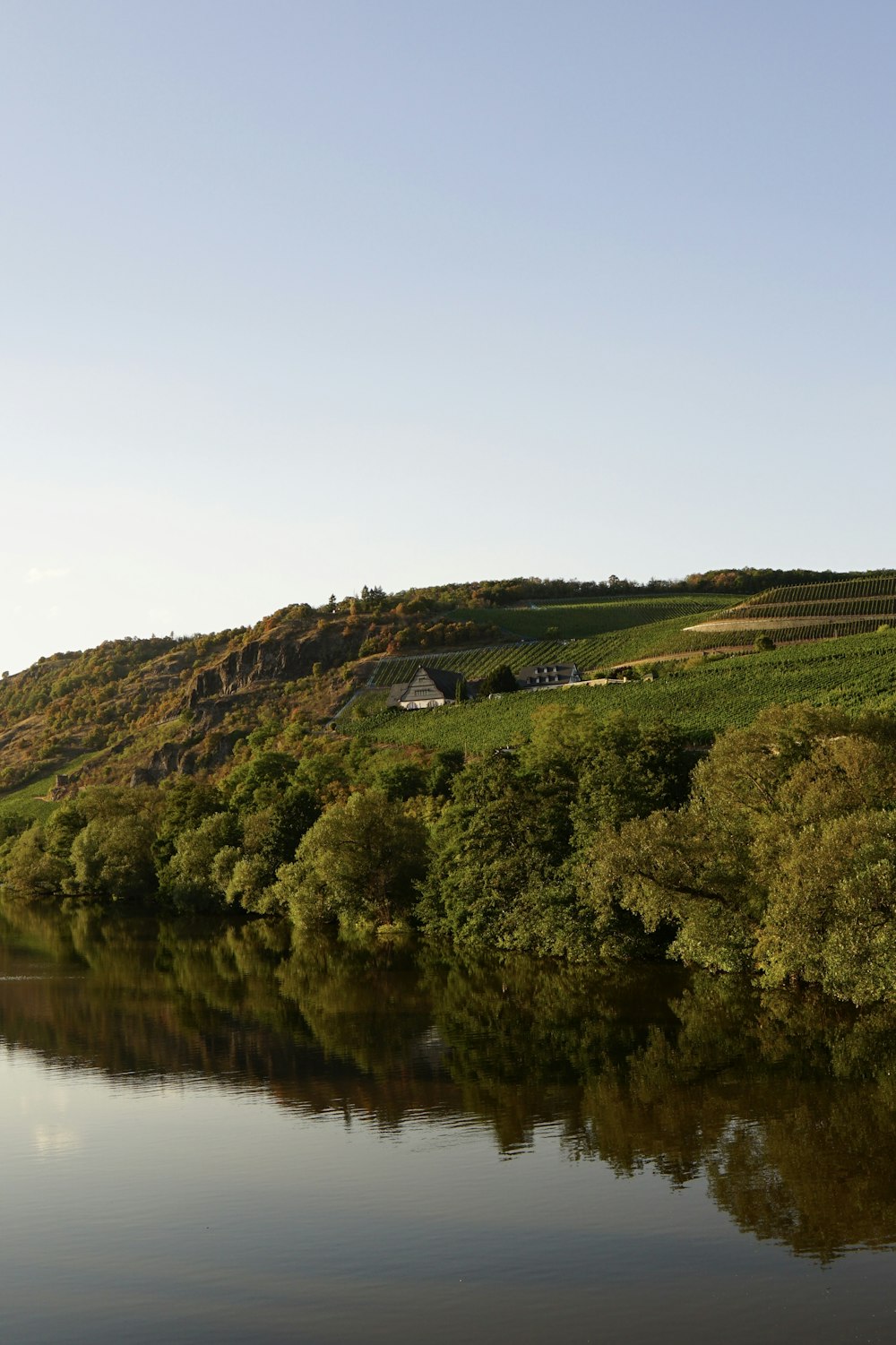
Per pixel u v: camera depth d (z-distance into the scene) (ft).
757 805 231.71
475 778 303.89
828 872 189.57
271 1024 210.59
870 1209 115.65
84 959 303.89
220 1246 111.65
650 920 225.56
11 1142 144.15
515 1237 111.55
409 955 294.46
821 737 244.63
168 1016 220.43
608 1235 111.45
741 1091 155.53
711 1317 95.09
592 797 263.90
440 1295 100.37
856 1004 200.44
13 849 547.49
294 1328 95.14
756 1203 118.11
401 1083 166.09
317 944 322.55
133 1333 94.89
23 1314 98.68
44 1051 191.72
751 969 229.86
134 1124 150.61
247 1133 145.79
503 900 282.77
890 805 211.41
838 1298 97.71
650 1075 164.86
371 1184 126.62
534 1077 166.61
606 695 566.77
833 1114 144.56
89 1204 123.03
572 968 260.42
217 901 413.18
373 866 333.83
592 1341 91.81
